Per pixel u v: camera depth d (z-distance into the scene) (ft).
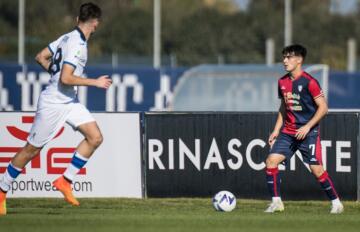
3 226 97.14
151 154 149.79
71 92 112.37
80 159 113.60
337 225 100.78
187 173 149.69
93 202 140.26
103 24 554.87
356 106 341.21
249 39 533.14
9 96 321.11
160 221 102.99
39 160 148.46
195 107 289.94
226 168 148.97
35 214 113.70
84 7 111.45
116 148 149.38
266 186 147.54
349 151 145.89
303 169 146.10
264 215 113.70
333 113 145.69
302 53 119.14
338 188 146.10
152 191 149.79
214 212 120.06
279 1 637.71
